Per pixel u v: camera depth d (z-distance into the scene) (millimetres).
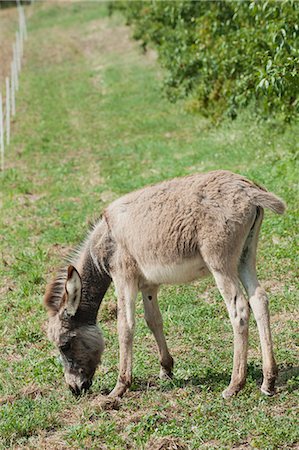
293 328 7621
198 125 19641
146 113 22625
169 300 8812
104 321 8609
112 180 15203
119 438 5703
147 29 25734
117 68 30703
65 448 5738
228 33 15891
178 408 6168
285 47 10812
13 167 18000
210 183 6164
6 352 8031
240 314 6004
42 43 39094
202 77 18203
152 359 7352
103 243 6594
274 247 9852
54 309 6602
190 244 6062
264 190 6230
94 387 6844
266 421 5715
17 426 6094
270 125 15758
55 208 13594
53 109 25281
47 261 10828
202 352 7363
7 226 12797
